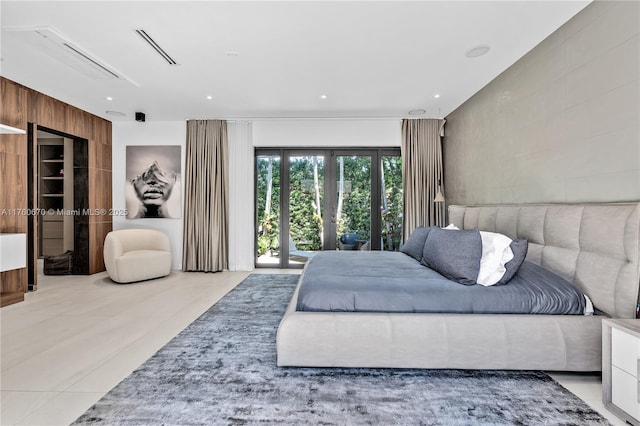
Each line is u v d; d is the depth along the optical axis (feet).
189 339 7.75
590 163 7.02
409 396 5.39
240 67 10.36
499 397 5.38
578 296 6.29
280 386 5.69
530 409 5.05
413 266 8.58
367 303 6.38
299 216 17.43
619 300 5.71
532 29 8.05
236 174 16.76
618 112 6.33
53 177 19.06
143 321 9.02
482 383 5.81
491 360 5.98
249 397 5.34
